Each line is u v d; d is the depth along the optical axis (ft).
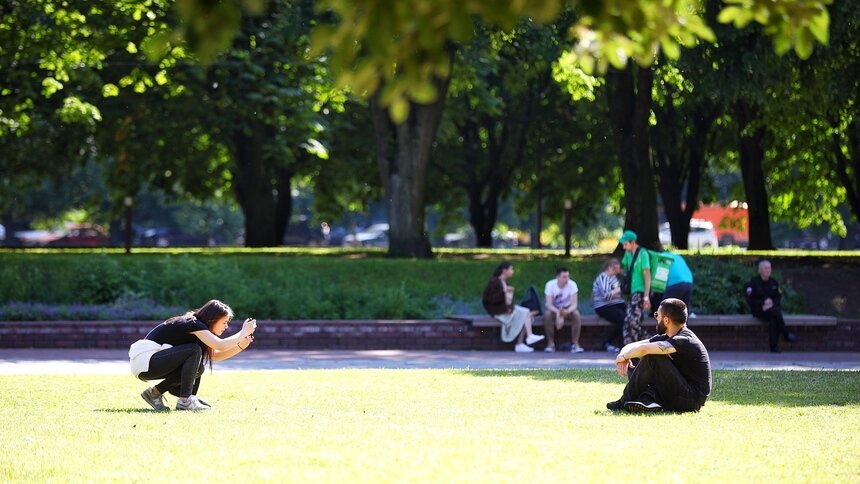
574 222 193.88
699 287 96.32
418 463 32.01
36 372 61.26
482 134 188.03
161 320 85.35
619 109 118.42
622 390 51.70
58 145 162.50
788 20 19.04
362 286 97.35
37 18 102.12
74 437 36.70
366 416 42.39
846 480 29.89
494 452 33.78
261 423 40.24
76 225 367.86
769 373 61.57
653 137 155.53
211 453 33.71
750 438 36.63
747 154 142.51
